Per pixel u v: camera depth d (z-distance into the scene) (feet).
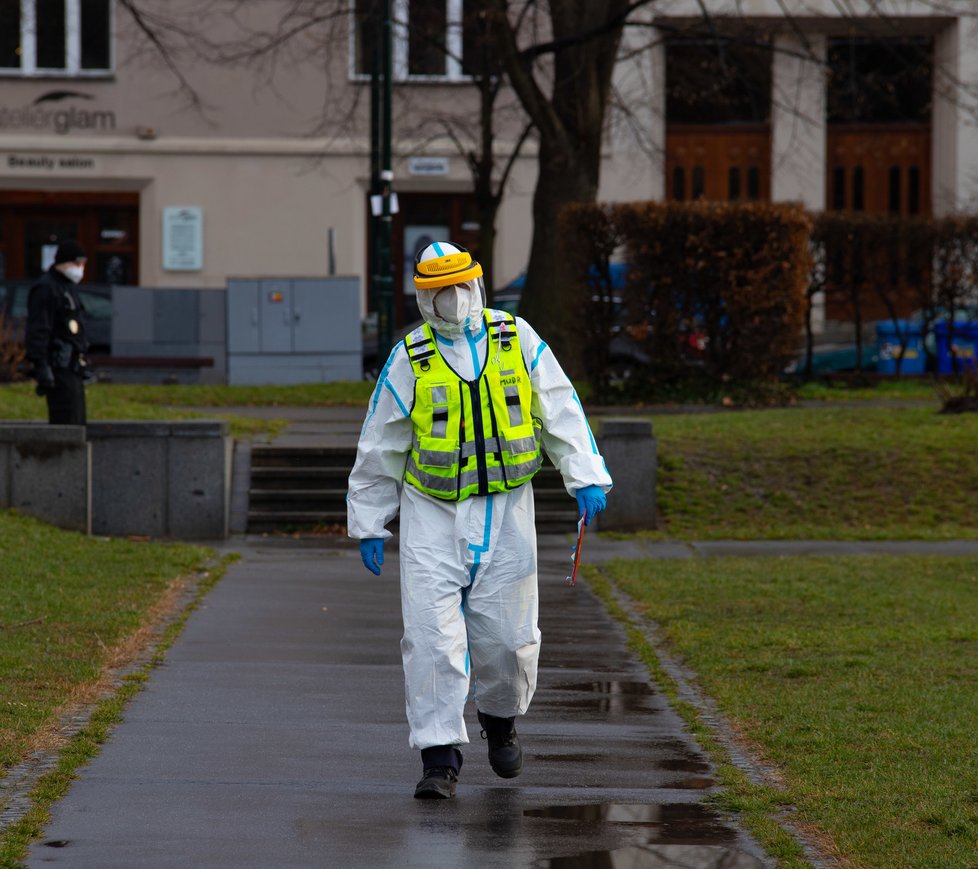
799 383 140.05
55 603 57.52
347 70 200.54
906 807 33.96
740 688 46.75
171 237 202.28
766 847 31.37
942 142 205.16
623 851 31.19
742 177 209.56
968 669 49.29
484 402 34.32
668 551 79.46
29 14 198.18
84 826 32.32
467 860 30.50
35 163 200.03
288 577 69.26
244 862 30.17
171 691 45.57
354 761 38.29
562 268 126.52
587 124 138.31
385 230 137.59
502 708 35.73
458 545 34.14
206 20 200.23
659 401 124.47
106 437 82.84
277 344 158.10
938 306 144.15
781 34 191.42
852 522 88.12
